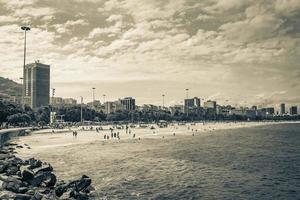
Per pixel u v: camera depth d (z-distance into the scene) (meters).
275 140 137.62
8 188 29.44
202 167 61.62
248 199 38.84
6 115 131.12
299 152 91.88
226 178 51.06
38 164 42.34
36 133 142.50
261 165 65.94
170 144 108.06
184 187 43.78
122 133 155.50
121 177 49.25
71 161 64.25
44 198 28.69
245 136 161.25
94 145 98.12
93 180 46.31
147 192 40.31
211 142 120.81
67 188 34.34
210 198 38.69
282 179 51.25
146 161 67.44
